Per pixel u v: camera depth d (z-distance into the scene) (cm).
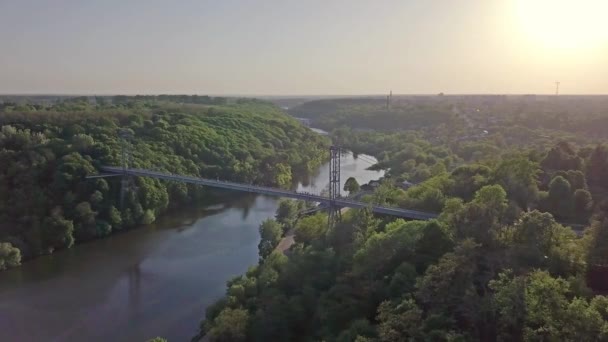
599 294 7119
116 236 15900
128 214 16662
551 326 5434
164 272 12800
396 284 7631
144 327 9994
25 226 14525
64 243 14625
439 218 9906
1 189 15400
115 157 18562
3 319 10300
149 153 19975
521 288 6097
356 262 8944
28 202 15262
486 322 6331
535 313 5809
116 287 11912
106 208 16412
